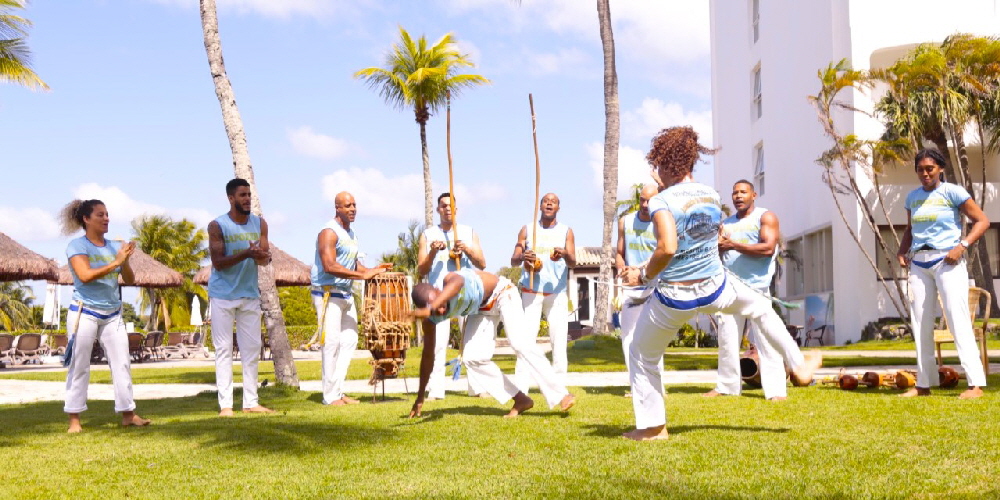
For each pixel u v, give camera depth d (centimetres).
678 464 387
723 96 3219
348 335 753
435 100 2433
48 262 1980
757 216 721
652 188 706
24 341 2158
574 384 898
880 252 2162
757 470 368
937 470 356
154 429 574
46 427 607
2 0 1858
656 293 452
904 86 1916
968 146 2225
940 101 1894
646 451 424
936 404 602
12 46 1884
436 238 751
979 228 660
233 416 657
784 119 2605
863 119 2147
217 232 680
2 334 2141
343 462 417
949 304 664
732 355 730
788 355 472
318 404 752
